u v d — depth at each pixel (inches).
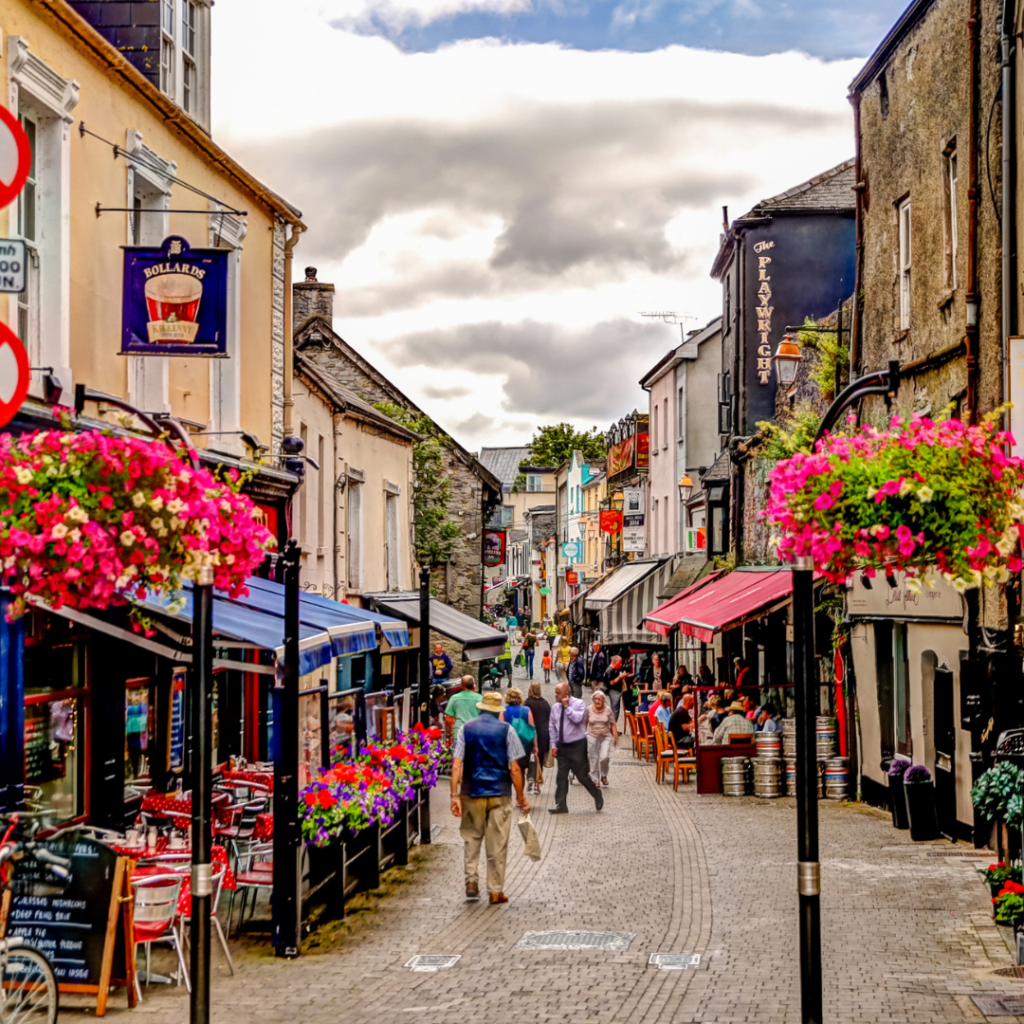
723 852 556.7
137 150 475.5
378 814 451.5
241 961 363.3
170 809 441.1
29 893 305.7
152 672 513.0
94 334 444.5
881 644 698.2
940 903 423.2
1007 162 491.8
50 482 256.7
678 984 330.6
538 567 3841.0
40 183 415.5
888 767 636.1
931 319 605.3
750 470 1117.7
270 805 468.4
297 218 681.6
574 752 706.8
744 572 1064.8
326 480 842.8
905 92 647.1
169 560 265.7
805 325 966.4
